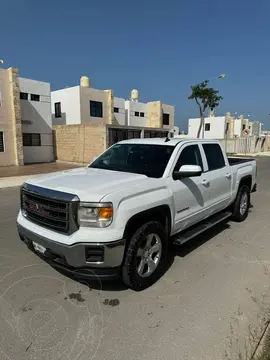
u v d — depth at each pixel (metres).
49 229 3.16
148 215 3.36
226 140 41.09
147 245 3.38
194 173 3.73
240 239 5.03
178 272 3.78
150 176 3.79
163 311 2.93
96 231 2.89
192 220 4.29
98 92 31.62
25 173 16.66
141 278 3.29
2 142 21.17
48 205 3.14
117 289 3.34
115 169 4.24
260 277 3.67
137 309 2.96
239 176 5.69
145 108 39.56
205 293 3.28
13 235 5.17
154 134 28.03
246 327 2.68
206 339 2.52
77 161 24.22
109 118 33.12
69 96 30.44
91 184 3.26
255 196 8.96
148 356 2.32
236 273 3.77
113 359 2.29
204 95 33.44
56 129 25.44
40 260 4.07
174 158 4.01
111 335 2.57
